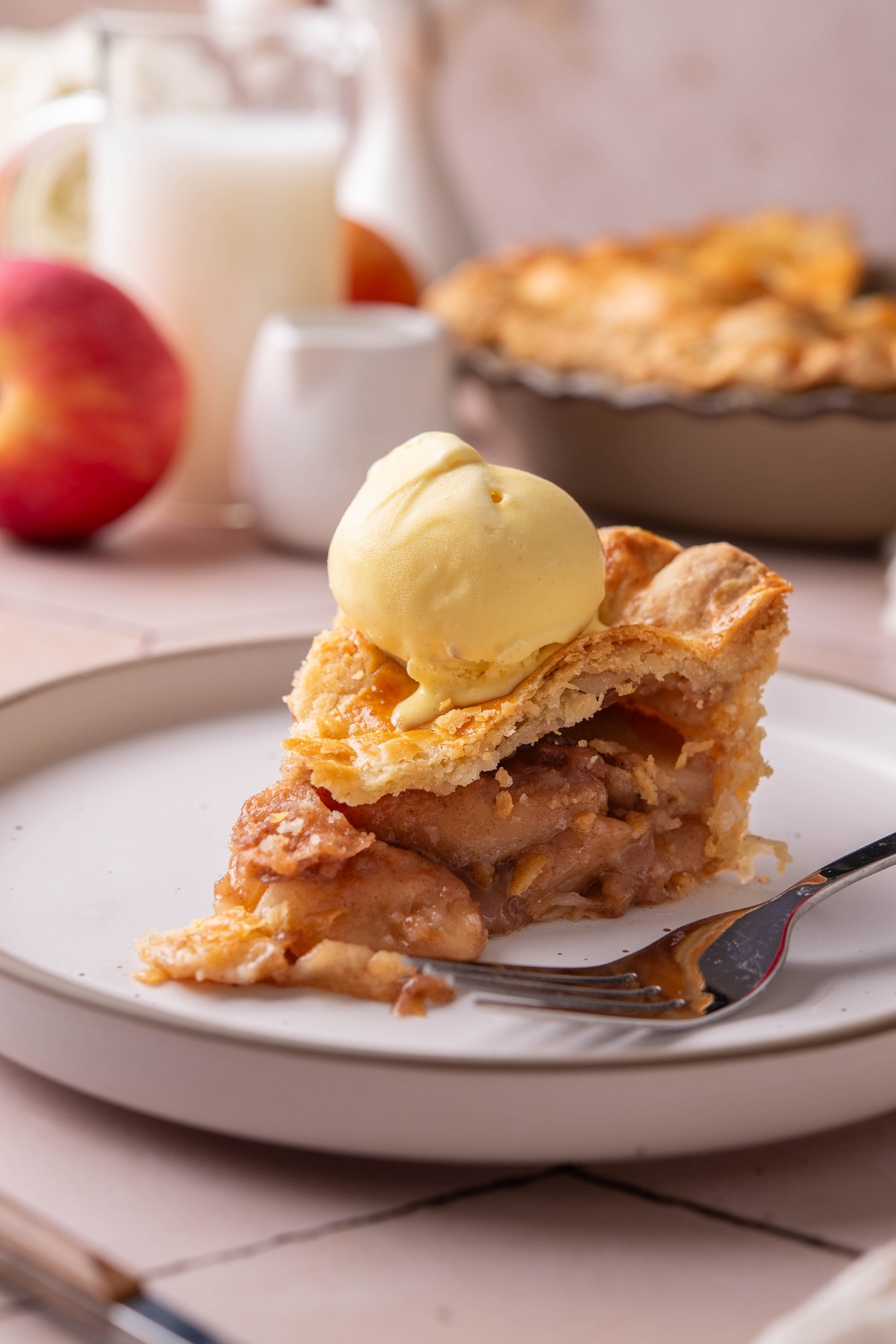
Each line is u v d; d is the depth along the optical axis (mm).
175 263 897
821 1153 555
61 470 856
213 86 905
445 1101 500
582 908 673
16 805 697
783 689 750
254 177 892
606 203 1188
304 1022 602
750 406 851
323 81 907
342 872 652
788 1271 486
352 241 964
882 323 907
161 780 712
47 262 855
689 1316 464
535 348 933
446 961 633
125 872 672
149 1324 440
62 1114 563
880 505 877
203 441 912
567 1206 516
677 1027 584
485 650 666
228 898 654
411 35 1017
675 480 880
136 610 831
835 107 1126
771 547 907
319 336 872
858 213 1133
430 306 982
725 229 1049
